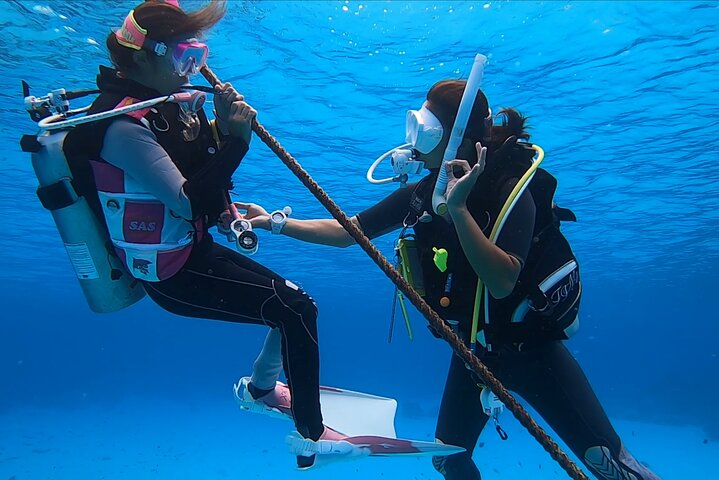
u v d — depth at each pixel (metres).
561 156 14.17
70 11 8.27
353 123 12.20
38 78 10.34
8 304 63.50
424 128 3.29
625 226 21.53
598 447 3.63
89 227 2.90
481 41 9.16
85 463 21.09
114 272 3.01
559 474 19.19
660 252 27.70
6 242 24.56
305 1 8.15
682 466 21.67
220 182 2.69
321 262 29.45
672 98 11.03
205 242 3.00
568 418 3.71
